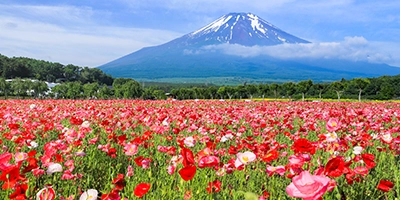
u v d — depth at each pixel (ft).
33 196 11.24
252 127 28.02
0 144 18.51
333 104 84.99
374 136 20.53
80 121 23.27
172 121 27.43
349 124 27.63
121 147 18.51
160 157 17.54
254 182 14.08
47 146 15.03
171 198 12.12
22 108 47.67
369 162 12.00
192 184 12.73
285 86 249.34
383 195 13.12
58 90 263.90
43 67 549.95
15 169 9.29
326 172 8.20
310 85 240.94
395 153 16.93
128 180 13.56
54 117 31.63
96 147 19.45
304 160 11.57
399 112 44.47
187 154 9.61
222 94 283.59
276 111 45.16
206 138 19.24
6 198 10.68
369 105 81.46
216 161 10.43
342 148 15.90
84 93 256.32
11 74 476.95
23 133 19.11
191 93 305.73
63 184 13.69
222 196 11.94
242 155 11.08
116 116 34.68
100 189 14.90
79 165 15.84
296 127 31.14
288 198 12.07
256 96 281.74
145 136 18.15
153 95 280.92
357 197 12.15
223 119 33.14
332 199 10.80
